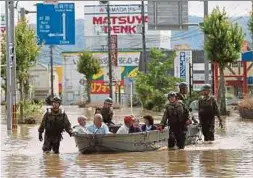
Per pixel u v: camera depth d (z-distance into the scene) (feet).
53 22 325.62
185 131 179.32
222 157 157.17
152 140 176.14
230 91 601.62
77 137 169.27
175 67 561.84
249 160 150.20
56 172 132.98
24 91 341.21
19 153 175.63
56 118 168.66
